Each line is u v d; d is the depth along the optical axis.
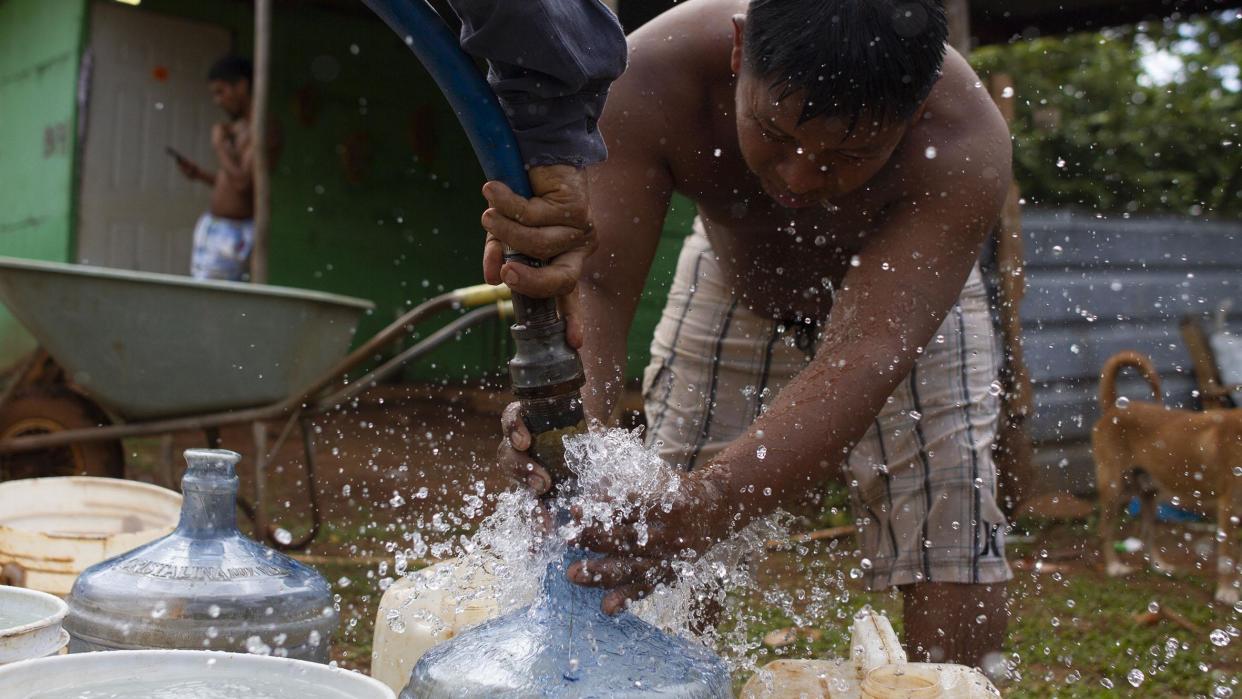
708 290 2.69
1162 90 12.80
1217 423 5.41
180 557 1.71
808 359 2.61
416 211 10.71
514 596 1.71
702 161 2.16
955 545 2.38
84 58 9.08
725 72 2.09
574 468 1.41
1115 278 7.28
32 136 9.56
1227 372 7.31
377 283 10.53
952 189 1.95
